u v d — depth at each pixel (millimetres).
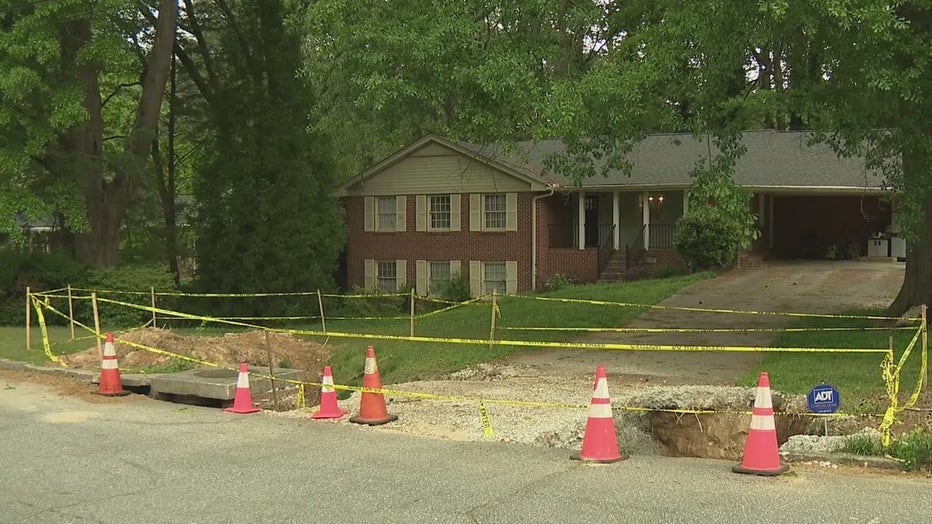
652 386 10555
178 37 26531
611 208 30234
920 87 10539
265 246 24594
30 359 12914
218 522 5367
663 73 11688
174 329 19016
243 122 24922
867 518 5250
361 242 31516
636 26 14227
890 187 14820
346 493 5980
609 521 5242
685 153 28562
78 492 6105
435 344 15055
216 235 25156
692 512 5406
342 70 13883
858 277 23938
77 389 10883
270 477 6449
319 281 25641
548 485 6113
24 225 22141
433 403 9758
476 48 12516
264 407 10008
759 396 6500
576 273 28219
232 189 24891
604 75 11859
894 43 10195
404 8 12336
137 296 19969
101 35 18172
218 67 26156
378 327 18516
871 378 10016
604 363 12797
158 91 22438
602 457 6859
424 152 30062
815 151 27500
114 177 21922
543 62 13086
